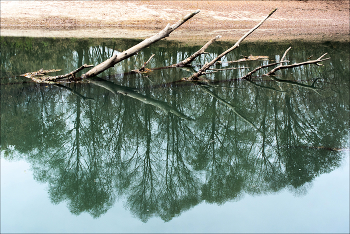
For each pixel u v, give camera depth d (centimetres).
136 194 431
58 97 748
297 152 505
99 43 1327
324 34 1822
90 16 1844
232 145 572
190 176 485
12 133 570
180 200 415
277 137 575
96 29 1717
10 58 1092
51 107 694
